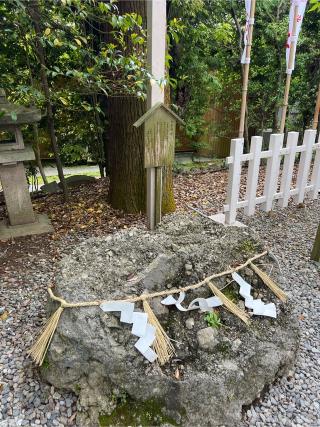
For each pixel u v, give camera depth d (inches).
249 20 101.7
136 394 53.6
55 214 138.5
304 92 214.4
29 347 69.2
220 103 232.8
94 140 181.3
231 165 109.8
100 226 125.9
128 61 92.4
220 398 53.7
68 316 57.8
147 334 56.4
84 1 94.0
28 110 108.2
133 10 110.1
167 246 72.4
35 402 57.7
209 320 61.5
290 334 65.1
